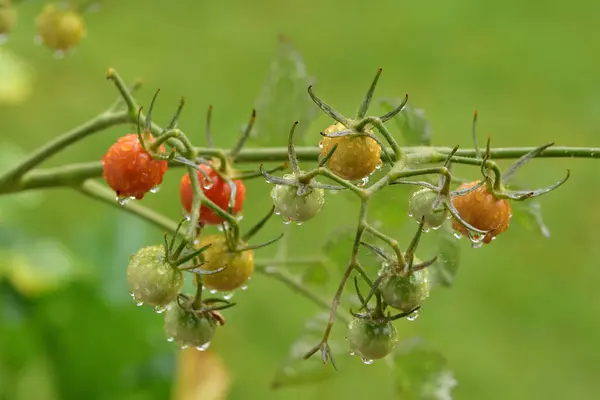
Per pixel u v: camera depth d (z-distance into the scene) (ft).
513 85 6.23
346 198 2.31
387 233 2.32
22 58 5.58
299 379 2.41
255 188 4.75
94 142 5.01
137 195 2.06
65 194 4.44
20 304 2.72
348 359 2.42
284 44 2.37
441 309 4.47
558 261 4.84
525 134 5.66
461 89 6.13
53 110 5.25
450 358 4.19
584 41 6.88
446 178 1.94
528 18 7.18
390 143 1.98
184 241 1.96
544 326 4.44
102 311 2.73
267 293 4.37
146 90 5.60
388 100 2.26
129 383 2.73
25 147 4.89
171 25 6.52
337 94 5.92
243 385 3.86
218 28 6.58
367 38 6.73
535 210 2.26
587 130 5.76
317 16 6.97
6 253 2.73
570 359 4.27
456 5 7.25
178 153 2.09
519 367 4.21
